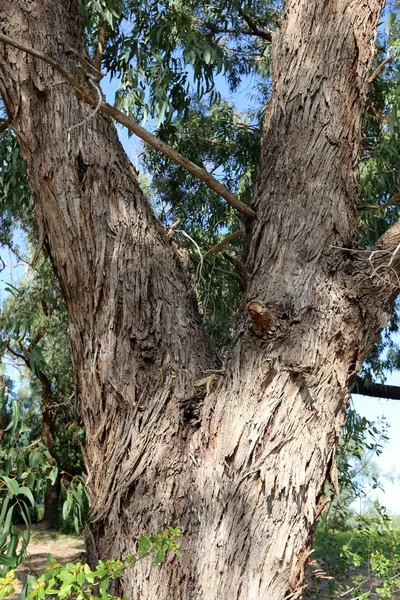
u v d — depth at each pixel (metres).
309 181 2.19
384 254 2.04
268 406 1.91
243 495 1.87
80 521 2.39
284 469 1.88
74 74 2.36
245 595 1.80
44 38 2.35
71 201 2.21
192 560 1.83
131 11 4.06
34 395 6.49
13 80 2.31
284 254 2.09
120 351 2.10
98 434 2.08
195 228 5.08
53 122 2.27
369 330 2.05
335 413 2.02
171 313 2.19
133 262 2.20
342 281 2.03
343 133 2.26
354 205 2.24
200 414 2.00
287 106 2.33
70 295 2.23
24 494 2.21
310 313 1.98
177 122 5.23
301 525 1.91
